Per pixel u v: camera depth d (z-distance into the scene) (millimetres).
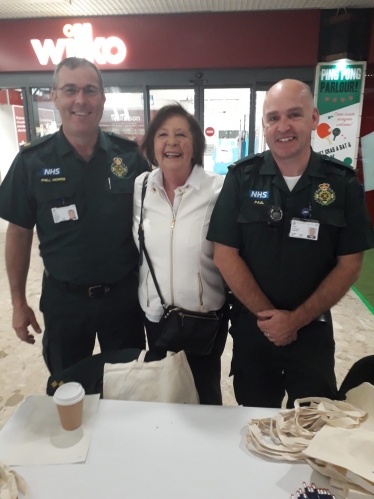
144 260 1610
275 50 5199
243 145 5777
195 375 1606
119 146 1785
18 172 1708
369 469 846
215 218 1447
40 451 980
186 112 1503
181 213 1497
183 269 1502
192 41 5262
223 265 1441
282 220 1391
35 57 5508
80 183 1674
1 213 1722
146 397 1266
